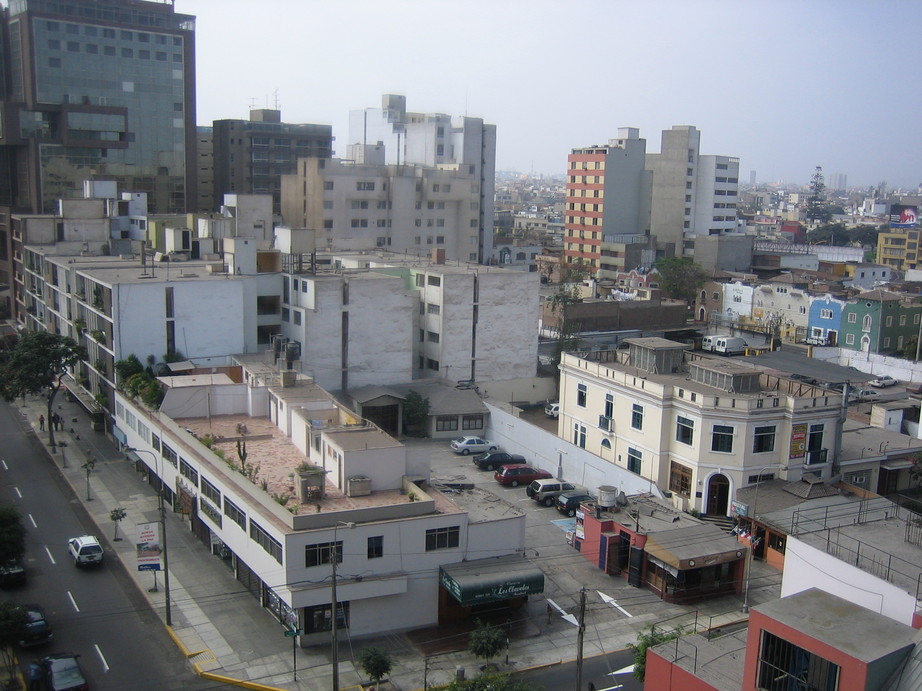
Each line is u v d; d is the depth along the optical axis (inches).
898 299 4680.1
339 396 3289.9
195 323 3065.9
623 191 7445.9
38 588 2043.6
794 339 5078.7
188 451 2351.1
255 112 7864.2
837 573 1417.3
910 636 1095.0
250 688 1675.7
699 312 5782.5
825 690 1073.5
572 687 1689.2
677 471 2529.5
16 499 2593.5
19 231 4626.0
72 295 3459.6
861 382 3523.6
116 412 3014.3
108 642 1818.4
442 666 1763.0
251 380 2778.1
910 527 1595.7
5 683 1654.8
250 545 1963.6
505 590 1868.8
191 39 6387.8
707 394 2439.7
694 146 7460.6
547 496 2632.9
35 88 5831.7
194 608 1971.0
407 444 3235.7
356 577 1831.9
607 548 2175.2
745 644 1366.9
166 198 6412.4
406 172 5762.8
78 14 5989.2
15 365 3034.0
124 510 2497.5
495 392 3698.3
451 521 1920.5
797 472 2475.4
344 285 3292.3
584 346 4303.6
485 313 3641.7
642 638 1530.5
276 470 2188.7
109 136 6058.1
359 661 1739.7
